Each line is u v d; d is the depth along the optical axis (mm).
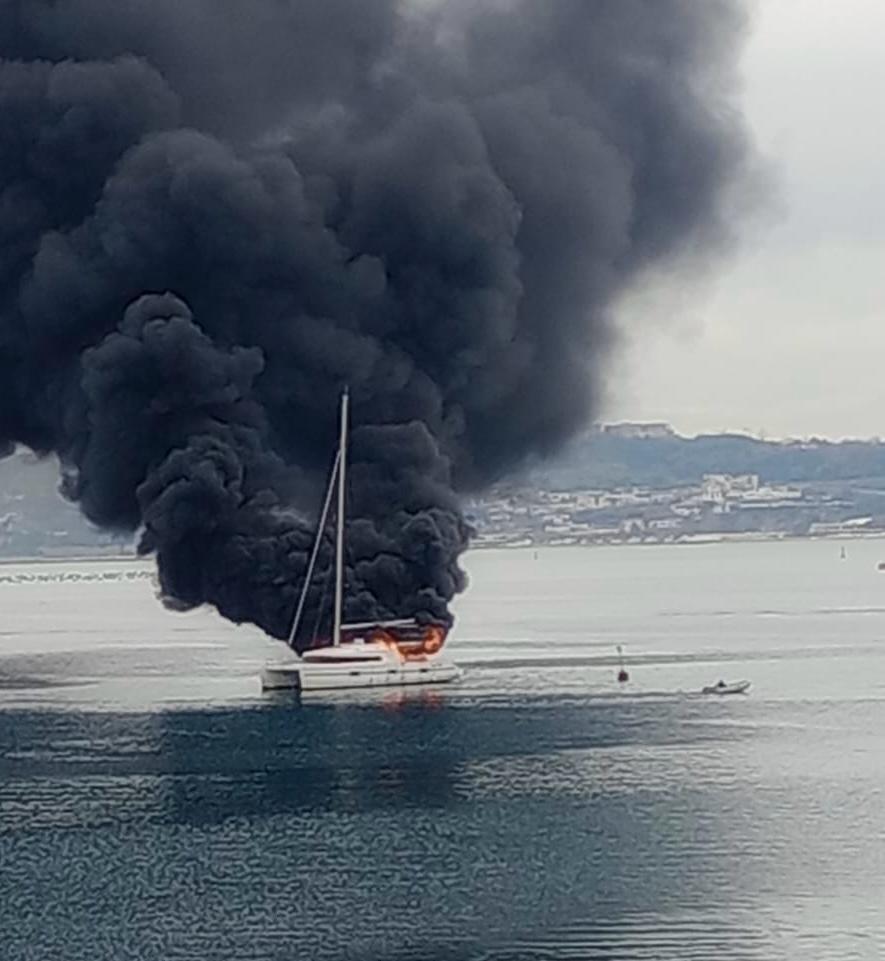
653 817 90625
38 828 89438
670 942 69375
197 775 103125
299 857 82875
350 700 135125
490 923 72125
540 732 118312
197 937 70875
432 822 89750
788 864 80938
